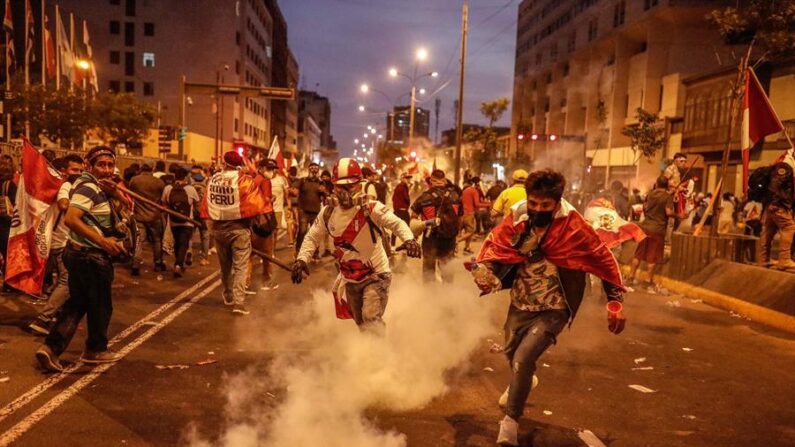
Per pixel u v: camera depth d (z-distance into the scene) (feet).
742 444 14.78
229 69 235.20
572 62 214.90
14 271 21.75
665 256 39.65
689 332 26.21
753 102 32.68
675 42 155.12
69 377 17.67
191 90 95.35
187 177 40.09
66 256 18.08
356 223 17.53
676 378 19.76
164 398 16.29
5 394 16.25
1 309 25.76
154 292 30.73
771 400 17.93
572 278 13.84
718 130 114.83
